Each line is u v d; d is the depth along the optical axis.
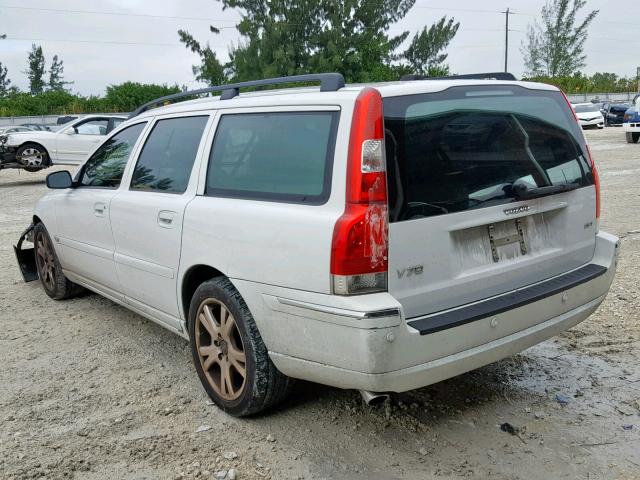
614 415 3.69
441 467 3.22
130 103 52.28
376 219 2.91
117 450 3.46
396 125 3.02
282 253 3.16
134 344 5.00
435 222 3.10
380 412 3.77
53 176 5.16
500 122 3.44
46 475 3.25
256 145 3.54
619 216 9.38
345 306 2.89
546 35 67.69
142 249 4.32
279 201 3.29
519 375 4.23
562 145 3.79
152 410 3.90
